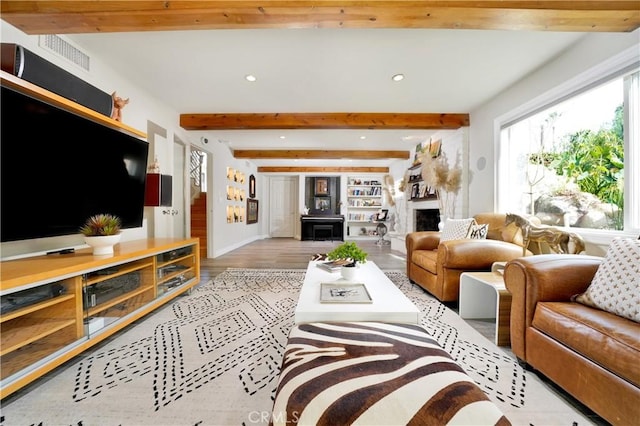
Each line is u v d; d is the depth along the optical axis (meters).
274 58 2.54
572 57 2.38
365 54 2.47
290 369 1.02
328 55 2.49
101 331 1.75
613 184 2.20
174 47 2.36
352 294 1.75
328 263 2.55
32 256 1.89
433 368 1.00
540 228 2.28
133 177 2.61
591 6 1.71
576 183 2.51
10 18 1.76
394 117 4.00
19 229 1.66
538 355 1.46
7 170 1.59
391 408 0.83
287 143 5.79
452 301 2.67
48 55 2.10
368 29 2.13
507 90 3.22
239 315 2.37
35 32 1.92
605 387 1.11
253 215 8.14
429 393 0.88
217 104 3.67
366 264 2.67
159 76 2.87
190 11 1.70
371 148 6.30
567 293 1.48
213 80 2.97
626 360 1.04
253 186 8.16
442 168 4.49
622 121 2.11
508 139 3.36
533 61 2.61
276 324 2.19
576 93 2.38
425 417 0.80
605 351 1.11
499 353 1.78
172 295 2.56
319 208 8.84
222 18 1.77
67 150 1.95
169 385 1.43
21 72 1.66
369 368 1.00
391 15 1.74
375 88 3.18
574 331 1.25
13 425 1.17
